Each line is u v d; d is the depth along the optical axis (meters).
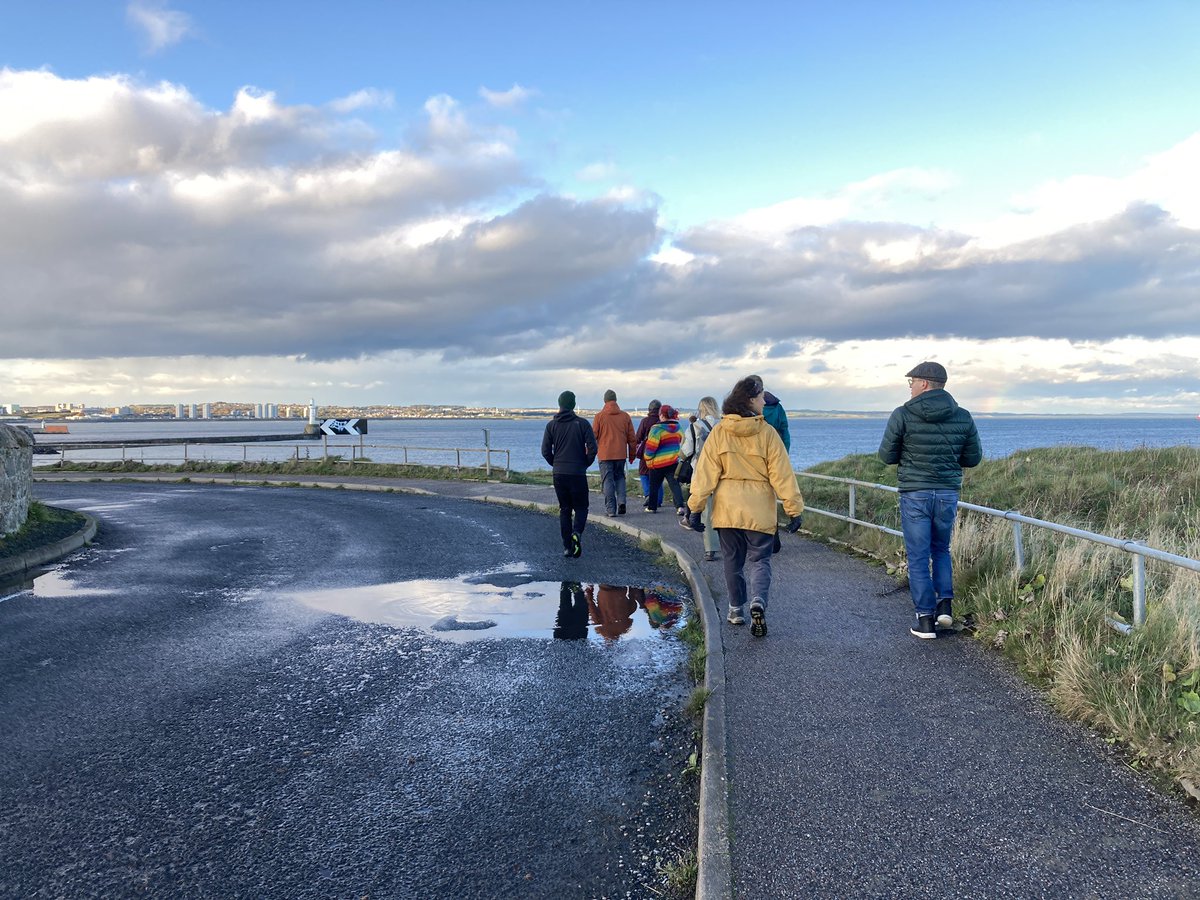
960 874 2.82
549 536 12.03
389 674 5.56
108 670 5.69
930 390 5.75
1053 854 2.94
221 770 4.03
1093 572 5.80
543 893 2.96
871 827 3.15
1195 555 6.29
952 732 4.05
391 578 9.03
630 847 3.27
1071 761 3.70
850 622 6.15
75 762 4.13
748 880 2.82
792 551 9.12
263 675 5.57
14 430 11.95
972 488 12.25
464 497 18.27
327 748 4.29
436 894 2.96
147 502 18.14
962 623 5.86
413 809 3.61
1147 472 12.25
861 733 4.06
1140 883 2.75
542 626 6.80
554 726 4.57
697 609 7.13
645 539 10.83
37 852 3.28
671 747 4.24
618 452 13.02
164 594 8.27
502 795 3.73
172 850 3.28
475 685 5.30
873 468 15.48
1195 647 4.29
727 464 5.96
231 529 13.36
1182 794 3.35
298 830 3.43
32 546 10.68
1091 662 4.40
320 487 22.20
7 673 5.64
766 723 4.21
